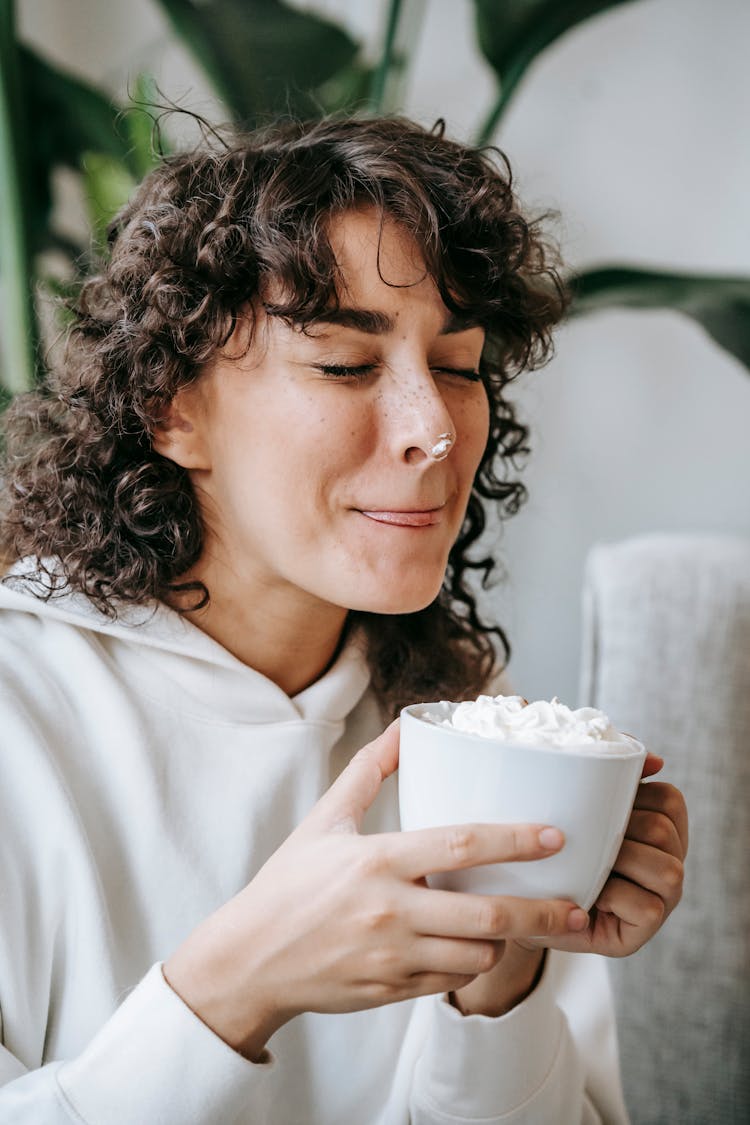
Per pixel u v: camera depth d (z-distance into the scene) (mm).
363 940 485
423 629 876
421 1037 776
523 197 1544
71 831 674
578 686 1597
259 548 688
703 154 1538
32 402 880
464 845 467
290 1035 746
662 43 1528
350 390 645
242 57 1463
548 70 1539
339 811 541
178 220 715
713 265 1549
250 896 529
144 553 734
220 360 673
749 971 1085
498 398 929
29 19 1549
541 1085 704
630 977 1103
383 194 651
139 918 706
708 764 1120
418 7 1510
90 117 1484
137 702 731
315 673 804
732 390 1556
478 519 945
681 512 1578
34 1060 672
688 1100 1078
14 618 752
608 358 1563
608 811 477
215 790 729
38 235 1520
